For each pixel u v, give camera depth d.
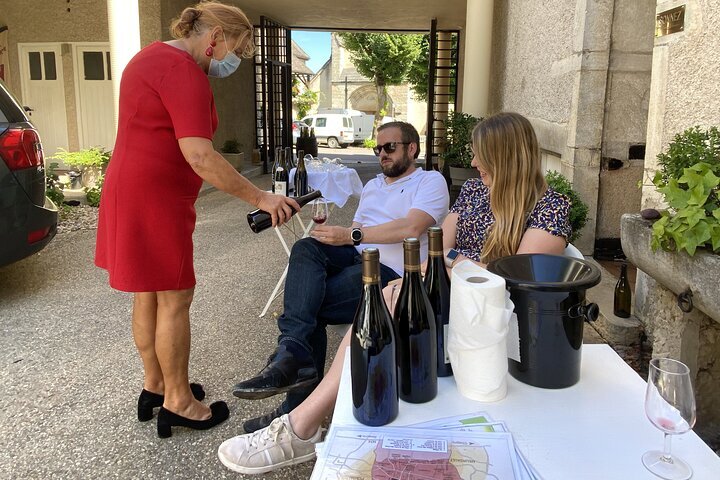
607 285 4.07
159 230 2.30
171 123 2.25
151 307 2.59
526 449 1.25
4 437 2.64
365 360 1.33
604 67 4.50
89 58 10.75
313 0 11.73
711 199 2.05
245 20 2.42
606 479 1.16
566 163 4.89
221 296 4.59
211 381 3.18
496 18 8.72
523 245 2.26
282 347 2.42
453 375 1.57
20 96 10.92
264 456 2.24
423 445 1.25
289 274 2.60
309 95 40.78
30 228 4.20
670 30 2.99
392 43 30.77
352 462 1.20
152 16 9.18
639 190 4.69
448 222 2.74
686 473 1.17
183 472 2.39
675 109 2.94
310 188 4.42
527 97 6.52
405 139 3.05
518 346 1.50
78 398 2.99
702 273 2.02
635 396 1.46
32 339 3.72
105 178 2.36
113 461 2.46
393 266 2.94
